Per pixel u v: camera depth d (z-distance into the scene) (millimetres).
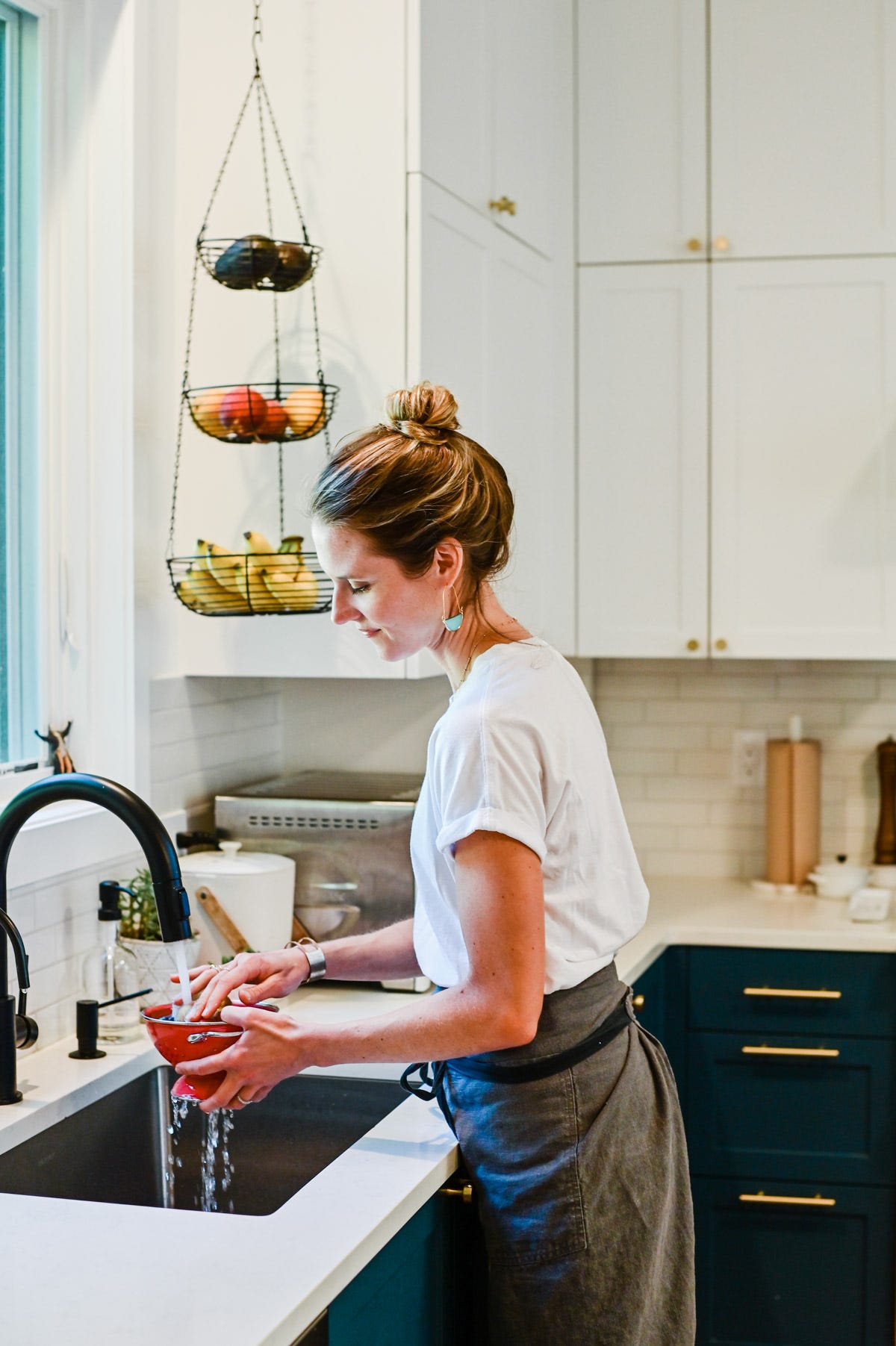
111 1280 1209
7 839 1607
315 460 2229
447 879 1515
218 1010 1581
